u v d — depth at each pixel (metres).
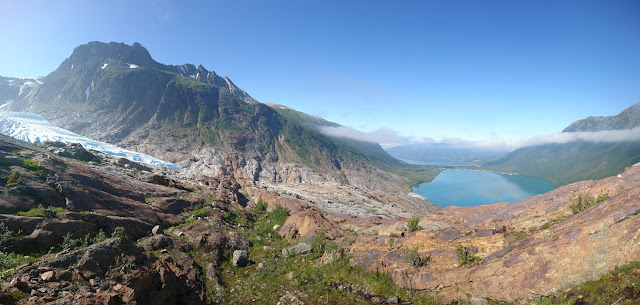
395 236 27.00
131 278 14.77
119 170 44.03
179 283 18.58
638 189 17.73
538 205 25.80
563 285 16.33
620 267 15.16
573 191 24.92
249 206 55.00
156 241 24.58
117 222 24.98
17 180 23.52
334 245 27.52
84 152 48.09
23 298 11.40
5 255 15.77
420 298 20.16
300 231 35.44
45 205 23.25
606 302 13.98
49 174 26.39
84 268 14.27
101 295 12.81
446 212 33.41
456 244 23.06
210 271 23.17
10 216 18.98
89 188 27.81
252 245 32.62
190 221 33.84
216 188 57.50
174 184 47.06
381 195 137.38
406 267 22.30
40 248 18.70
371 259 24.05
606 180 23.75
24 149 29.89
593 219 17.97
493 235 22.62
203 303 18.78
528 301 16.94
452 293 19.47
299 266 26.39
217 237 29.41
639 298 13.21
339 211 65.75
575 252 16.75
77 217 22.91
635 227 15.53
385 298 20.81
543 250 17.86
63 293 12.52
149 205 33.03
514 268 18.25
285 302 20.80
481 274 19.20
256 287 22.81
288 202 49.59
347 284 22.66
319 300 21.16
